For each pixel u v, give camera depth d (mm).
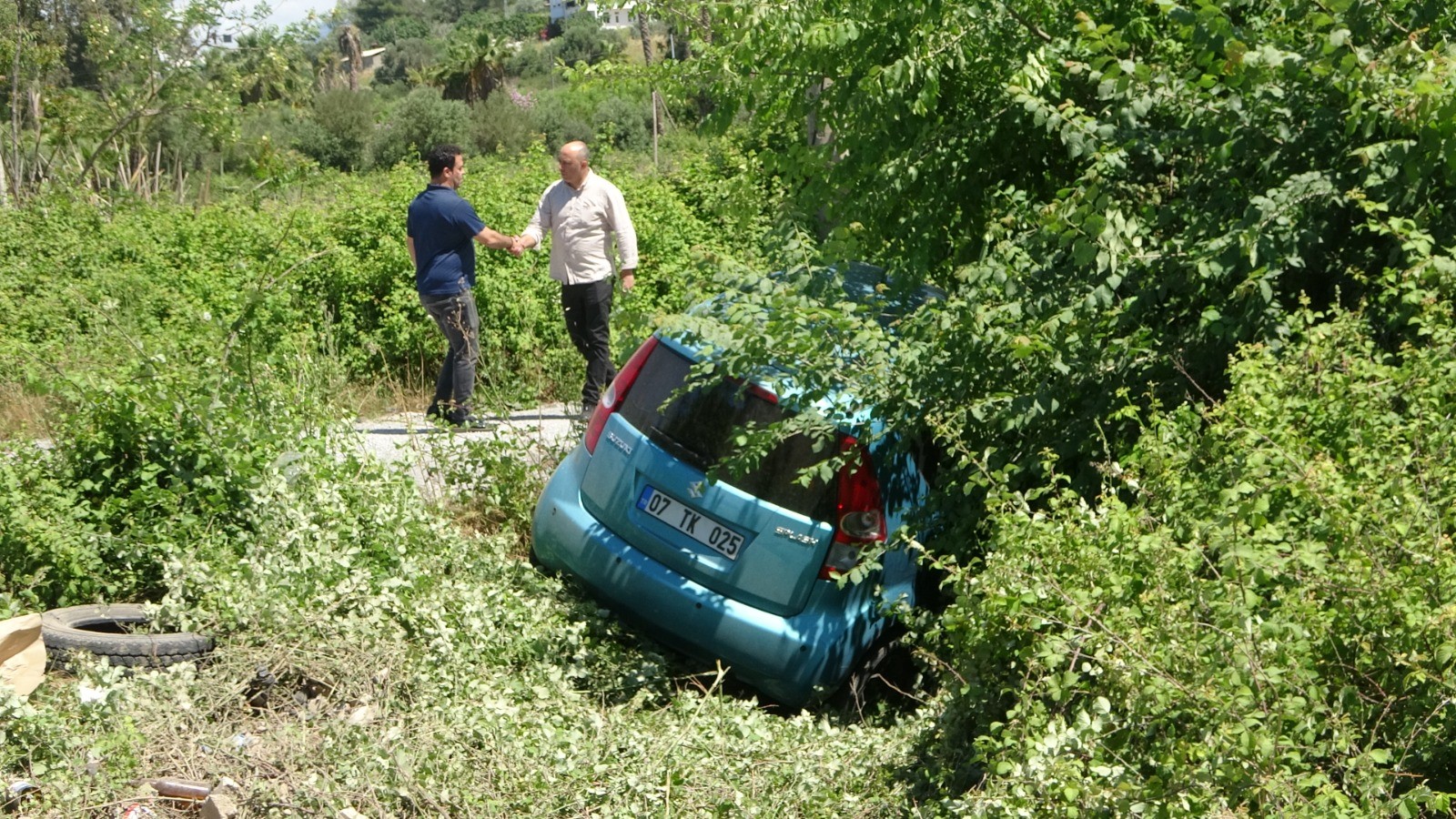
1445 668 3365
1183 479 4270
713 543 5809
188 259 13711
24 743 4316
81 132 26047
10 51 24844
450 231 9422
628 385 6359
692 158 16266
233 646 5176
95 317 10680
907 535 5547
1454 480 3818
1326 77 5035
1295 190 4863
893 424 5527
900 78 6133
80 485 6059
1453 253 4590
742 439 5473
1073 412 5402
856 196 6836
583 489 6297
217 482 6156
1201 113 5281
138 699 4648
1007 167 6723
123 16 25969
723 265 5719
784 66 6781
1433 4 4961
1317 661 3564
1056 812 3420
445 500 7820
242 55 26812
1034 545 4090
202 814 4055
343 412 8047
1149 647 3496
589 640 5961
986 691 4328
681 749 4766
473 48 62375
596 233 9352
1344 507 3707
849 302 6000
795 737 5102
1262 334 4902
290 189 25031
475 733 4652
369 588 5715
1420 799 3092
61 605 5781
